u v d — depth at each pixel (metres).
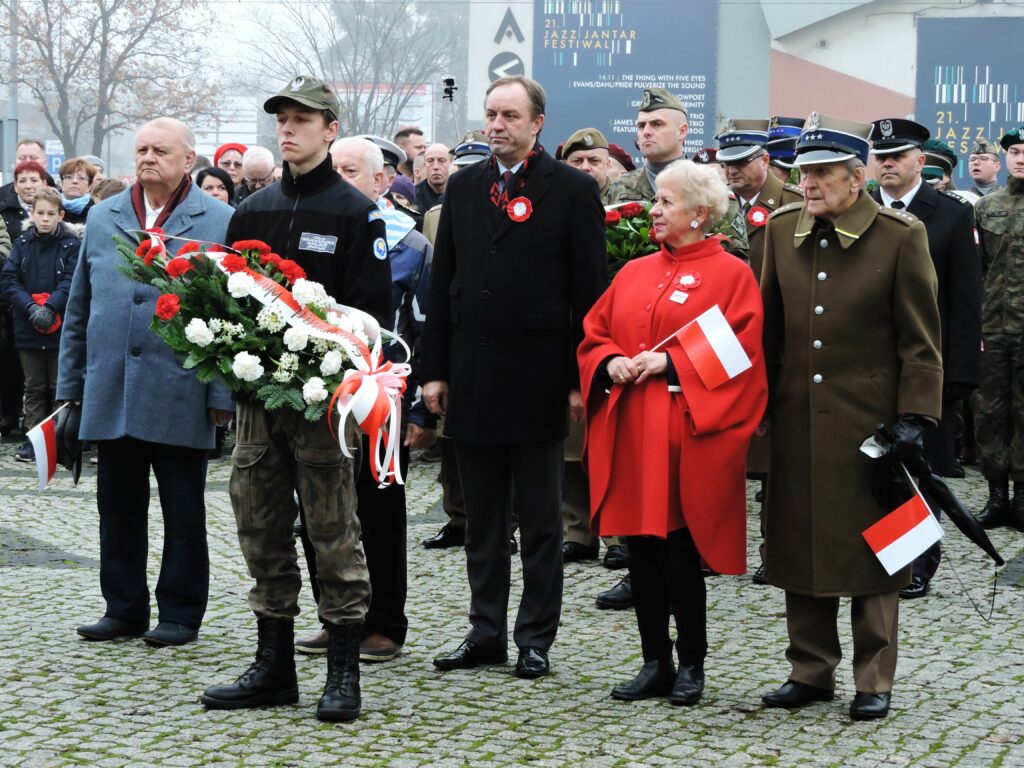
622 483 6.41
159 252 6.13
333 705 6.03
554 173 6.90
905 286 6.18
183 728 5.91
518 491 6.94
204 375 5.92
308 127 6.54
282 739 5.79
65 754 5.57
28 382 13.55
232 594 8.33
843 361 6.25
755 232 8.95
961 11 25.69
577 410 6.94
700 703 6.39
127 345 7.22
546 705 6.32
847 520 6.23
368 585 6.18
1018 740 5.94
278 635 6.22
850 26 26.05
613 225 8.38
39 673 6.68
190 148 7.37
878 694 6.22
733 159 8.79
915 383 6.13
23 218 14.99
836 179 6.20
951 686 6.72
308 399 5.74
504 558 7.01
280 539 6.21
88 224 7.45
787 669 6.97
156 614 7.87
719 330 6.19
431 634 7.54
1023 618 8.05
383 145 10.62
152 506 10.95
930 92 25.86
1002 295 11.05
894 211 6.28
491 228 6.91
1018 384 10.73
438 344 7.11
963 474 12.97
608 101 27.53
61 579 8.68
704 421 6.15
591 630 7.68
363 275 6.52
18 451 13.63
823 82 26.27
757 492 12.22
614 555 9.14
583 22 27.44
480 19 27.77
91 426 7.24
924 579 8.52
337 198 6.59
